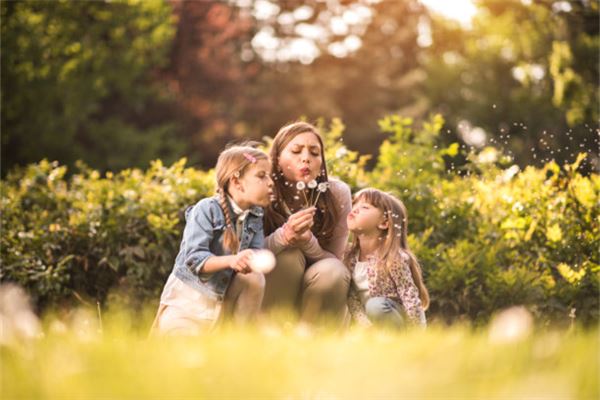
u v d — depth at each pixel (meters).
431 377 1.83
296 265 4.75
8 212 7.77
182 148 31.41
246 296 4.45
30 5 26.02
